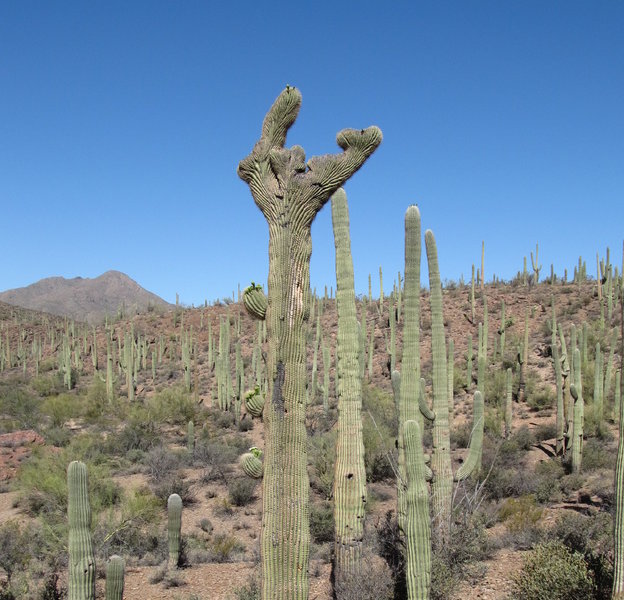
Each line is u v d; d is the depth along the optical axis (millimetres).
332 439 18125
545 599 7445
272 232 5441
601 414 21234
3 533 12406
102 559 12062
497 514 12555
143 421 28594
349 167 5559
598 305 37250
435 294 10641
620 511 6887
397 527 9859
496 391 27797
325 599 8820
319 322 38125
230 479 19141
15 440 24453
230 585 10359
